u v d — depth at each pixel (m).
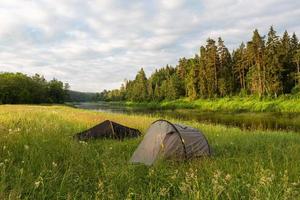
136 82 154.88
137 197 5.36
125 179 6.30
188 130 9.24
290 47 80.12
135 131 14.27
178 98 109.19
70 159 7.40
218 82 85.81
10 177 5.51
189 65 109.12
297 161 7.97
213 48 86.50
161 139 8.60
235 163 7.90
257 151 9.96
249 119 42.50
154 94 128.50
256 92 75.38
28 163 6.40
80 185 5.80
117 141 12.14
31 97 120.69
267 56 70.88
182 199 5.06
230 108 67.81
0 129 10.02
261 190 5.18
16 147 7.91
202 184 5.41
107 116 27.39
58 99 150.62
